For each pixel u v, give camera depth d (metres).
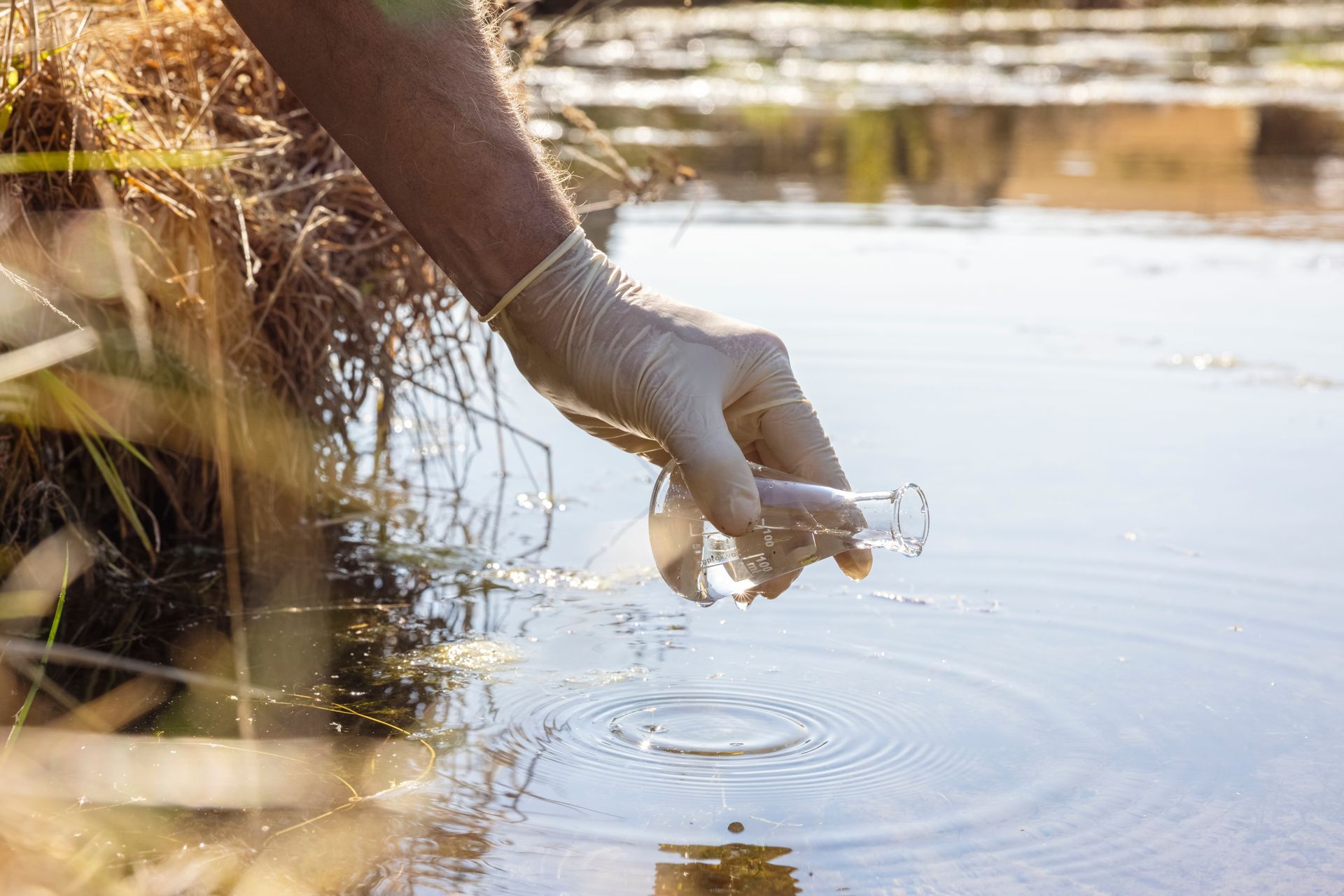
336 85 1.61
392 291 2.75
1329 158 7.50
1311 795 1.50
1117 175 6.93
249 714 1.67
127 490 2.34
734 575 1.76
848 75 12.50
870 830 1.41
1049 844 1.38
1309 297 4.35
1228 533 2.38
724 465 1.64
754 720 1.68
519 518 2.55
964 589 2.14
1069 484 2.64
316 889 1.27
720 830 1.40
